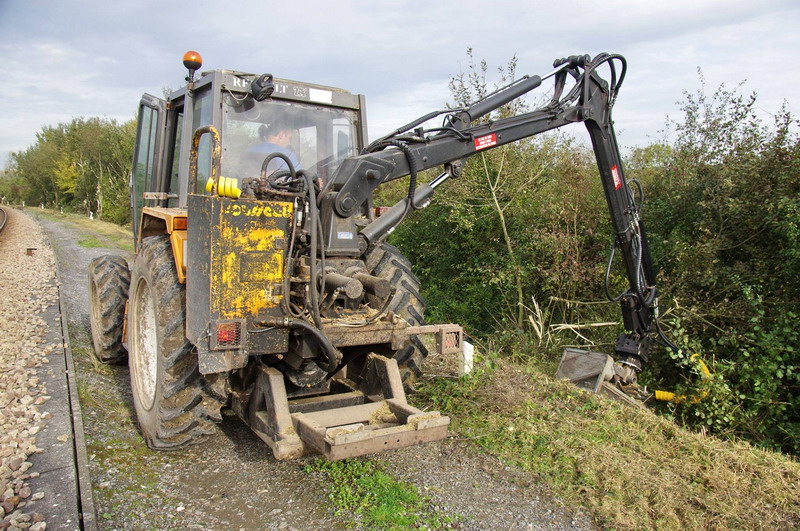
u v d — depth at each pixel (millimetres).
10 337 6148
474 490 3330
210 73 4137
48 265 12711
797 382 5582
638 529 2939
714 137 7160
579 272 7496
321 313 3402
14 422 3932
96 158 44500
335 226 3596
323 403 3664
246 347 3070
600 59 4922
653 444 3984
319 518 3006
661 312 6703
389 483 3367
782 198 5781
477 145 4367
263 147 4316
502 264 8250
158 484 3332
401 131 4172
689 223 7121
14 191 73438
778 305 5977
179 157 4414
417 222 9992
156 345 3666
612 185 5211
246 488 3324
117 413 4387
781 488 3426
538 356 7281
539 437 4035
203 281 3041
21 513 2822
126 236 21672
